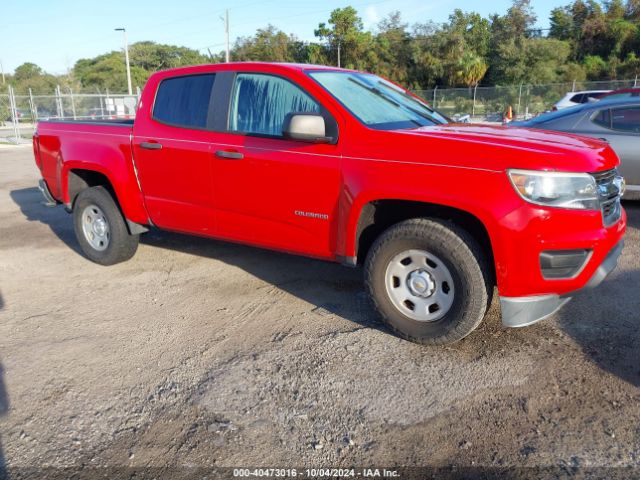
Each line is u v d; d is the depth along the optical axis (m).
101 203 5.13
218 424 2.83
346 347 3.58
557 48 47.12
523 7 47.91
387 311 3.61
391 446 2.64
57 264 5.50
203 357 3.52
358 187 3.50
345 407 2.95
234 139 4.13
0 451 2.67
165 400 3.05
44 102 25.48
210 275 5.05
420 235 3.34
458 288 3.30
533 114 28.77
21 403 3.06
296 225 3.92
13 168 13.50
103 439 2.75
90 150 5.07
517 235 3.07
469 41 50.12
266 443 2.69
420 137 3.39
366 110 3.89
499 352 3.46
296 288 4.67
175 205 4.60
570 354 3.41
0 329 4.00
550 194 3.04
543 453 2.56
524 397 2.98
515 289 3.17
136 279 5.00
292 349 3.58
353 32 53.69
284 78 3.97
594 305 4.11
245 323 4.01
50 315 4.24
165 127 4.56
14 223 7.40
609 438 2.64
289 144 3.84
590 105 7.11
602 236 3.17
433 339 3.47
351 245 3.64
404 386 3.12
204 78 4.41
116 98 24.70
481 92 29.91
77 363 3.48
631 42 51.88
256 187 4.03
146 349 3.64
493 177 3.11
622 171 6.80
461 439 2.67
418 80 52.50
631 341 3.54
